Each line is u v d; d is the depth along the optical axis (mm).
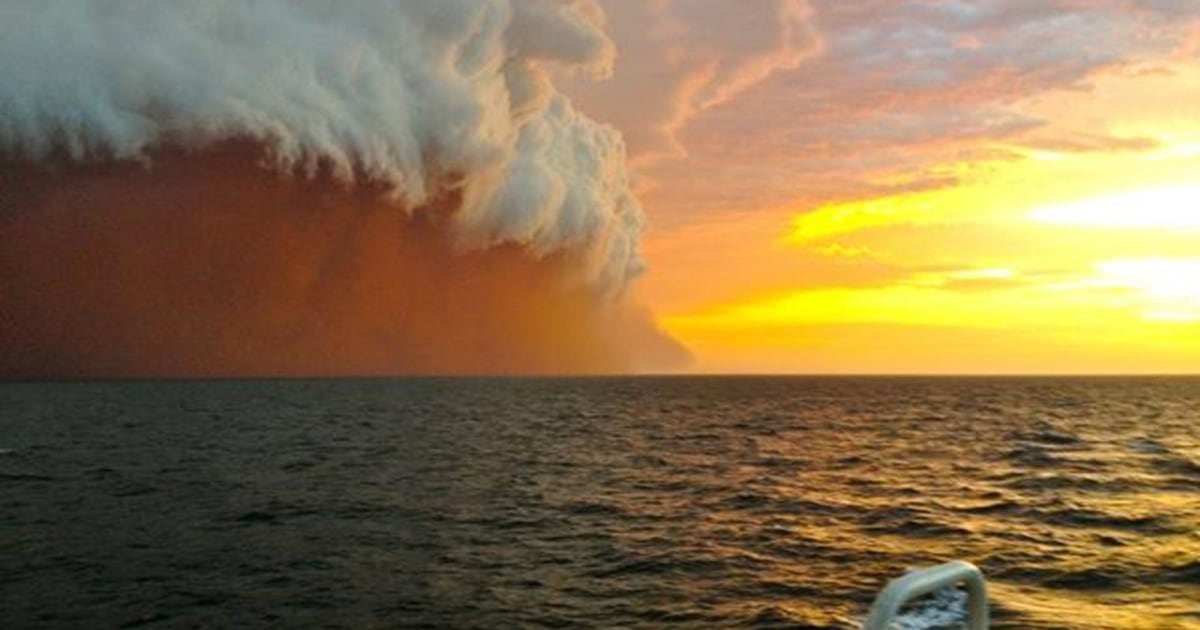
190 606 15273
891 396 135000
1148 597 15711
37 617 14547
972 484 32844
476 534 22641
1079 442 51625
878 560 19234
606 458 43969
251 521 24469
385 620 14547
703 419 78438
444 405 104562
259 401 112312
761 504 28094
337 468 38656
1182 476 34688
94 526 23406
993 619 14234
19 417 76875
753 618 14625
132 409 91625
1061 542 21062
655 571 18250
